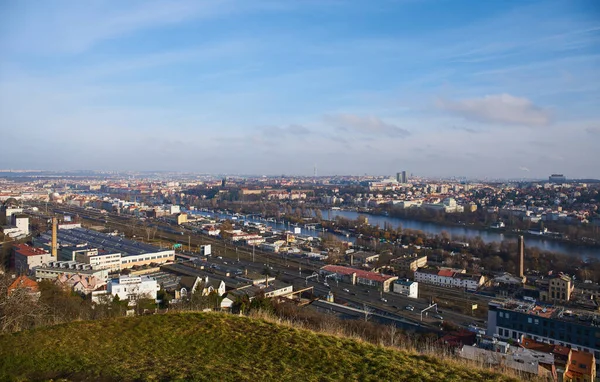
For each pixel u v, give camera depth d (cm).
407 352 2939
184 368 2572
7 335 3203
